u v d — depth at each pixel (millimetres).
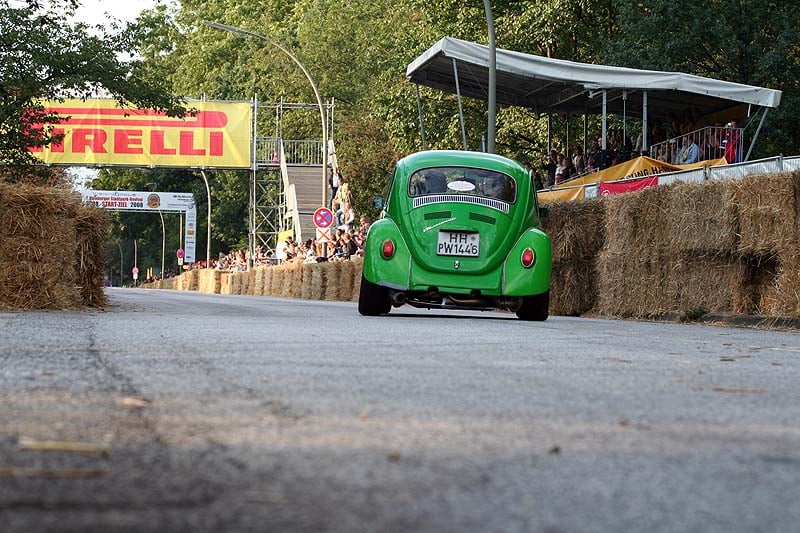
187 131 49438
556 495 2736
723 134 24250
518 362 6887
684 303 16016
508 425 3961
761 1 32406
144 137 48875
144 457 3100
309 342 8422
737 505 2688
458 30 41000
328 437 3562
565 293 18719
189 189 88000
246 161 50250
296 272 37562
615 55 33750
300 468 3008
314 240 43375
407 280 14289
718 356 7961
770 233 14195
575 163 28422
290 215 51562
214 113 49781
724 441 3713
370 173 61875
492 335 10016
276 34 71625
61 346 7418
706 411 4555
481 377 5820
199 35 80312
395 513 2467
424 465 3102
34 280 13898
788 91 33656
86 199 15242
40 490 2627
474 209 14344
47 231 13930
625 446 3541
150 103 31328
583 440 3645
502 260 14352
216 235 85125
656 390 5355
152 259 111562
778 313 14195
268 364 6328
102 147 48469
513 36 38812
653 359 7449
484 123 42281
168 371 5766
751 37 32906
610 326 13297
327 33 66375
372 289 14633
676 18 32656
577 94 27562
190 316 13508
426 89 42031
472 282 14258
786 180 13984
